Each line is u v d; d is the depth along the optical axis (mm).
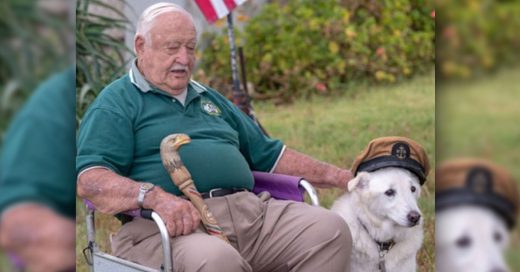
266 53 6312
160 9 4035
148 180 3930
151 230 3775
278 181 4184
